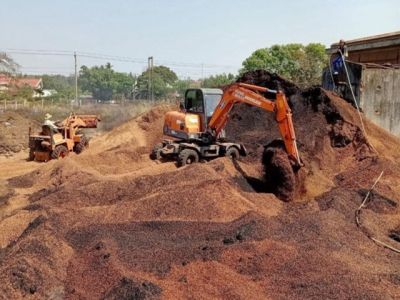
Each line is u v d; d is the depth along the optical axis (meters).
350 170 11.48
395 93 13.91
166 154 13.04
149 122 19.28
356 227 7.68
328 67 15.85
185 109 13.37
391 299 5.02
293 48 41.56
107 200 9.65
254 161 12.19
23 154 18.89
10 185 11.77
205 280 5.70
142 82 59.75
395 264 6.25
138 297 5.07
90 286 5.74
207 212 8.48
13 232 8.06
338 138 12.45
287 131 9.68
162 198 8.84
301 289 5.34
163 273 5.95
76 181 10.77
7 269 6.04
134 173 11.65
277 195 9.81
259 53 39.75
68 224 7.98
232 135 14.21
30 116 25.50
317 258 6.11
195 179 9.85
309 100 13.49
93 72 70.25
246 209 8.69
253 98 10.72
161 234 7.57
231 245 6.65
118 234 7.40
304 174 10.20
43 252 6.58
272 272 5.89
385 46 16.38
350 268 5.84
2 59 37.78
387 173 10.61
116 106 31.91
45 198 9.67
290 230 7.28
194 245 6.84
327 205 8.64
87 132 23.58
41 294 5.70
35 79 63.16
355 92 13.91
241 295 5.20
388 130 14.06
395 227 8.05
